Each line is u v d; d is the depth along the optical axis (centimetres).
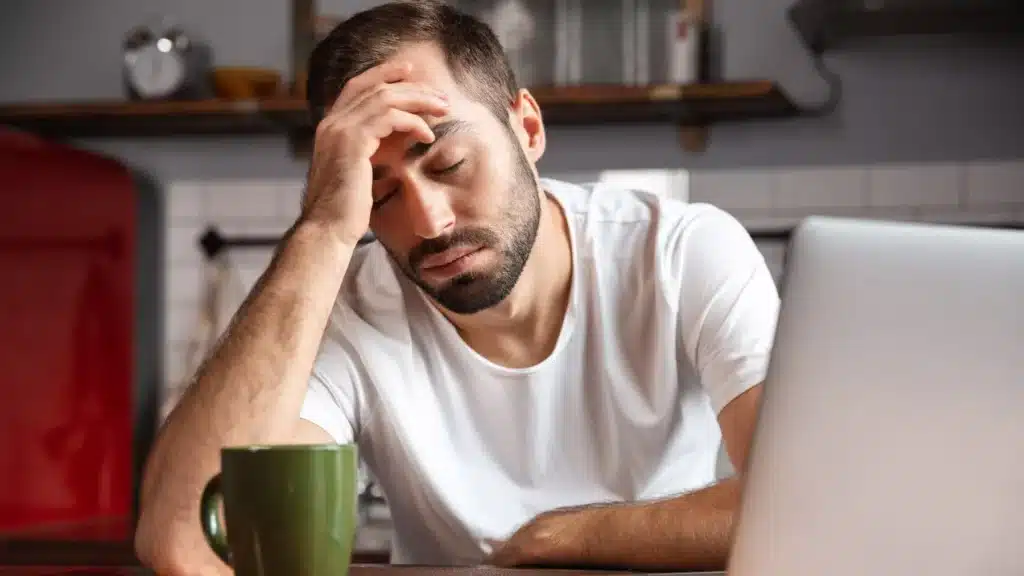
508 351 156
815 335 80
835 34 322
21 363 287
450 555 161
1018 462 79
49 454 296
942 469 79
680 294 152
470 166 137
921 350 79
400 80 138
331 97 146
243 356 123
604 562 127
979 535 79
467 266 140
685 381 156
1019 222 320
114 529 283
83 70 354
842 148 328
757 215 329
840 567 80
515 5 332
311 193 134
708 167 332
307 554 83
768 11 331
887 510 80
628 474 157
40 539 268
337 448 84
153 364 338
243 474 83
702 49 329
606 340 154
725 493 128
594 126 336
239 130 342
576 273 155
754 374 144
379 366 155
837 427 80
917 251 80
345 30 147
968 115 325
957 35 326
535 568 127
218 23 348
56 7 355
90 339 310
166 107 323
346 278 165
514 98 151
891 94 327
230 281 337
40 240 293
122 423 321
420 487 158
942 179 324
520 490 158
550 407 156
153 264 341
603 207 161
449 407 157
